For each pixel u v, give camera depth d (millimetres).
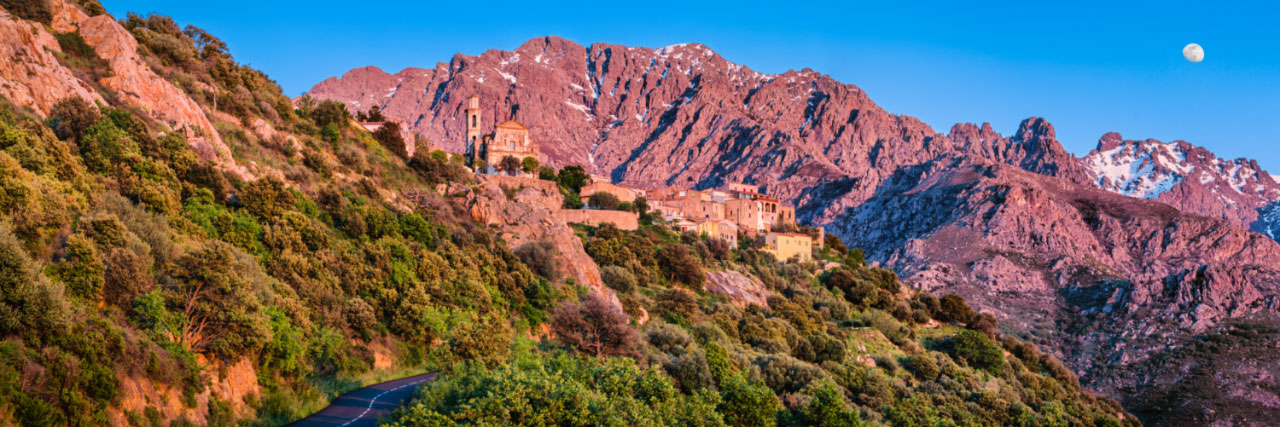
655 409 65938
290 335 63156
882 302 189250
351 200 111438
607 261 137750
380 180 132250
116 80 99750
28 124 76562
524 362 69875
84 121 85750
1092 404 167750
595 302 95812
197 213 81938
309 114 144500
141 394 48688
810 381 104125
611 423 58781
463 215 130000
